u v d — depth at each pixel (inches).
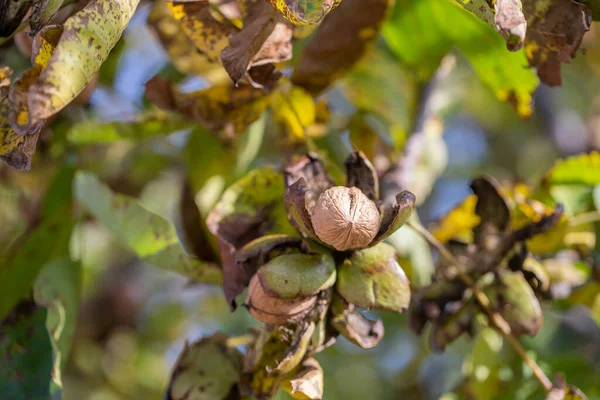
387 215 30.2
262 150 40.3
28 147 28.8
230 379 32.9
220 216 33.7
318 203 30.0
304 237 31.0
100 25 28.3
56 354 35.5
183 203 39.1
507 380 38.5
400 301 30.7
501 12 28.8
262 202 33.9
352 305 31.0
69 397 63.0
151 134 39.8
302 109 35.9
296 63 38.4
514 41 28.7
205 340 33.4
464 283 34.7
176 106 35.1
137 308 66.7
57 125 40.4
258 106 35.2
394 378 62.8
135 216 35.6
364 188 31.2
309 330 30.7
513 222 36.8
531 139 67.0
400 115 42.0
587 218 37.8
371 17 36.6
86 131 40.1
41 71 28.3
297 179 31.4
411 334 60.0
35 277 37.8
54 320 36.4
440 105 44.3
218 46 33.0
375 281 30.7
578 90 64.9
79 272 38.4
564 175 38.6
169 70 42.2
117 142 45.1
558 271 37.4
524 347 42.5
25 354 35.5
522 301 34.3
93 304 65.3
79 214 38.9
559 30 31.7
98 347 65.0
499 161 67.9
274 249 31.0
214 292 65.9
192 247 38.9
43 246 38.2
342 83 42.4
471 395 38.3
